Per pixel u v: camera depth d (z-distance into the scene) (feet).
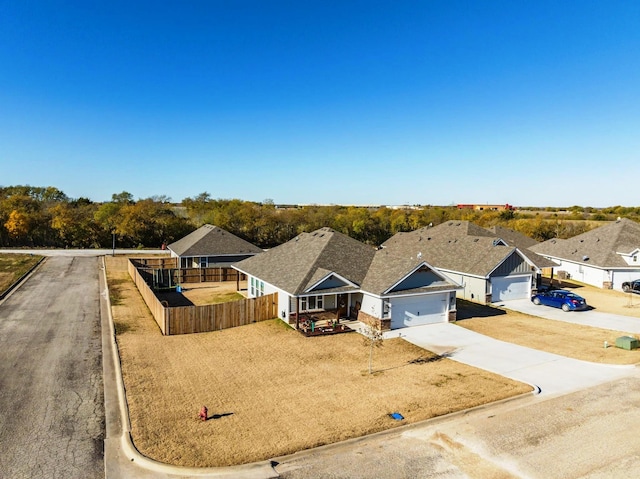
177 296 112.47
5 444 40.57
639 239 136.26
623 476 36.32
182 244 152.97
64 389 53.01
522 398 51.65
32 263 154.92
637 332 81.61
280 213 262.88
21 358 63.05
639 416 47.11
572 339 76.69
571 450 40.22
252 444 40.40
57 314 88.53
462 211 319.68
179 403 49.32
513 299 110.32
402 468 37.22
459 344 73.36
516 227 239.09
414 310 84.94
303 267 89.35
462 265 113.91
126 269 150.30
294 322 84.84
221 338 74.95
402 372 59.98
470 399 50.62
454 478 35.88
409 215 282.56
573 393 53.21
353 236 261.24
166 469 36.50
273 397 51.26
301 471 36.70
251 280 107.04
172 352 67.00
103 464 37.65
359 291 85.97
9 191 298.97
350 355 67.21
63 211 221.66
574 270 140.26
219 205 289.74
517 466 37.70
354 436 41.93
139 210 227.20
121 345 69.62
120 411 47.62
